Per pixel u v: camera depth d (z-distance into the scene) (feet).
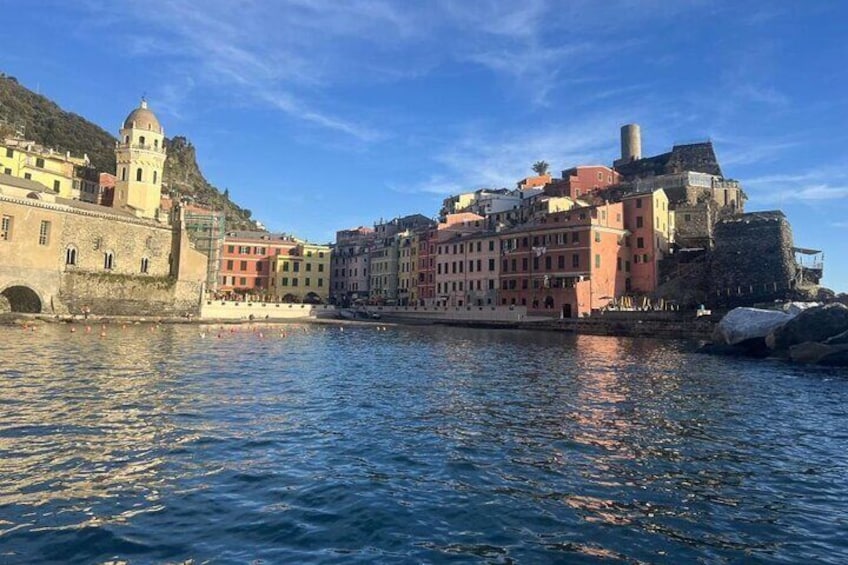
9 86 643.04
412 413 70.54
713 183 375.45
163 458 47.75
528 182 476.54
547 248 331.36
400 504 38.99
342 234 613.11
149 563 29.66
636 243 330.75
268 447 52.34
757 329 165.37
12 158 344.28
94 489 40.09
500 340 220.84
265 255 481.87
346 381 98.48
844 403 84.12
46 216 269.85
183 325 276.41
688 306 302.66
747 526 37.09
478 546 32.94
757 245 302.66
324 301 488.85
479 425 64.18
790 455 54.49
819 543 34.63
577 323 278.26
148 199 362.12
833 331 148.87
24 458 46.29
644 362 139.74
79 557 30.04
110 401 70.44
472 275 381.81
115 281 292.81
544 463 49.73
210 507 37.52
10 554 30.07
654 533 35.55
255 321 332.80
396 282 469.57
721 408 77.87
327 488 41.75
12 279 255.70
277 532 33.96
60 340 158.40
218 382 90.89
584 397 84.28
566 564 30.96
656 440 58.85
